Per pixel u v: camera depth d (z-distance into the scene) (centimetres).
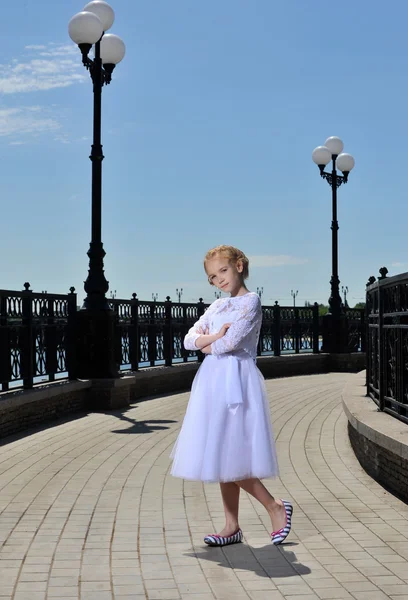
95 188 1254
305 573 426
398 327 693
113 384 1194
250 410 460
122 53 1291
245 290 489
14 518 552
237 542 487
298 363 2033
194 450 456
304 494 634
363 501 606
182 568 437
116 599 386
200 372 470
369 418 725
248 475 455
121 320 1359
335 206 2164
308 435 947
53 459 782
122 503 600
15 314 996
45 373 1099
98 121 1266
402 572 427
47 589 401
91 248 1241
